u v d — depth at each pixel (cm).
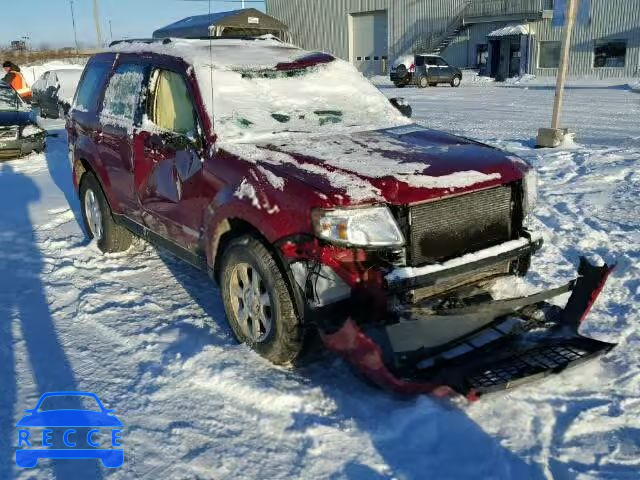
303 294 318
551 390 326
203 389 334
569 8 1007
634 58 3116
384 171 326
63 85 1881
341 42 4369
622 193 730
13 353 378
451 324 333
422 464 272
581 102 1916
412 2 3944
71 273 519
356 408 313
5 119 1159
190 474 270
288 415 311
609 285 463
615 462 272
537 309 368
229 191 355
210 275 393
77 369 358
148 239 481
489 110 1748
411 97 2338
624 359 355
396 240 307
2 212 732
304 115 434
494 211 350
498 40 3575
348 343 299
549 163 920
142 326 413
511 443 285
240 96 421
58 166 1061
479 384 302
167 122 445
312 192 310
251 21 3009
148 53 480
